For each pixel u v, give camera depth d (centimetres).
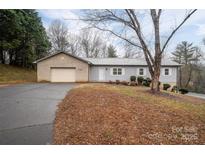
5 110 700
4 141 443
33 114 650
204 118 686
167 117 646
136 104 781
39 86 1614
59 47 4519
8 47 2859
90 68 2423
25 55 3403
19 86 1614
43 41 3597
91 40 4462
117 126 538
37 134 481
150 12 1191
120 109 687
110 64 2397
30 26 3200
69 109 693
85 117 603
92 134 484
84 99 823
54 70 2297
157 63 1212
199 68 3734
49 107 745
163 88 2188
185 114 711
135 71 2447
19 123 560
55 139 455
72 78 2302
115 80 2422
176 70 2456
